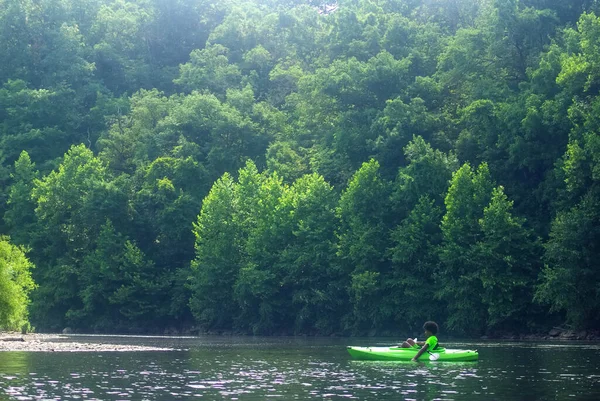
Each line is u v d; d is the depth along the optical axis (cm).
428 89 7362
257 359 3117
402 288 6112
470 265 5672
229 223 7081
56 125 10756
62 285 7775
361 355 3130
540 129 5950
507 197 6088
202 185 8212
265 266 6750
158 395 1864
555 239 5253
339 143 7244
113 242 7588
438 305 5969
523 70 7038
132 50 12794
